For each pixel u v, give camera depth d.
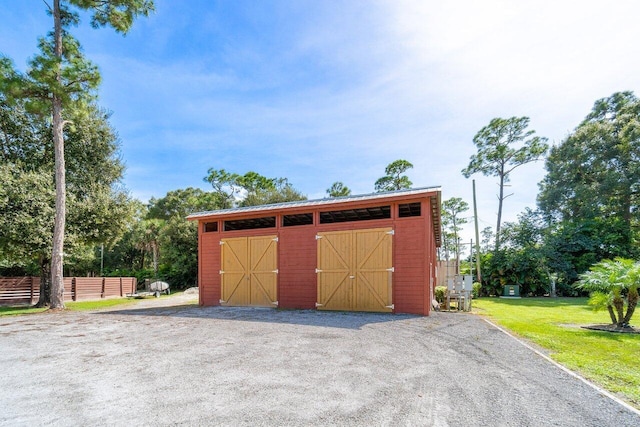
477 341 5.09
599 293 6.49
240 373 3.54
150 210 33.25
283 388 3.09
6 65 9.80
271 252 10.24
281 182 30.36
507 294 16.28
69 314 9.12
